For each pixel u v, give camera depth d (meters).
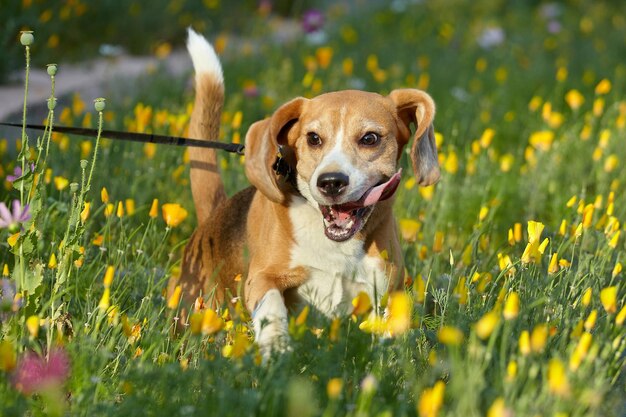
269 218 7.27
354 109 6.95
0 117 12.20
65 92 14.06
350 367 5.77
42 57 15.88
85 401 5.31
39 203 6.13
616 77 17.23
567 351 5.66
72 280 7.10
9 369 5.09
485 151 11.44
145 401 5.26
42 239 6.89
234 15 20.97
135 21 18.70
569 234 8.46
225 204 7.99
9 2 15.13
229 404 5.10
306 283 7.22
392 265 7.20
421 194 9.76
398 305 5.16
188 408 5.06
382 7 23.59
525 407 4.95
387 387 5.60
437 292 6.80
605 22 23.97
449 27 20.52
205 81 8.27
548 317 6.30
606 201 10.31
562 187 11.01
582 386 5.18
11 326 5.93
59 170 9.62
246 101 13.94
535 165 10.87
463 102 15.02
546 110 11.02
